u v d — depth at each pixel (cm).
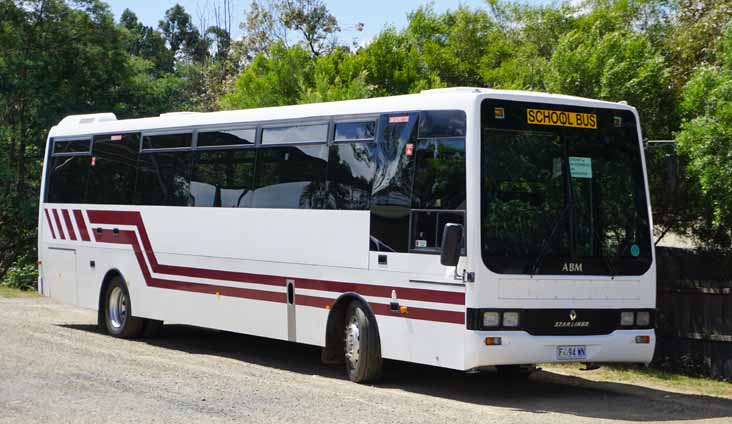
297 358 1524
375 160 1238
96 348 1506
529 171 1138
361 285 1242
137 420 933
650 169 1541
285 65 2941
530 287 1112
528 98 1149
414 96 1212
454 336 1109
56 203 1881
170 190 1602
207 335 1811
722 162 1304
